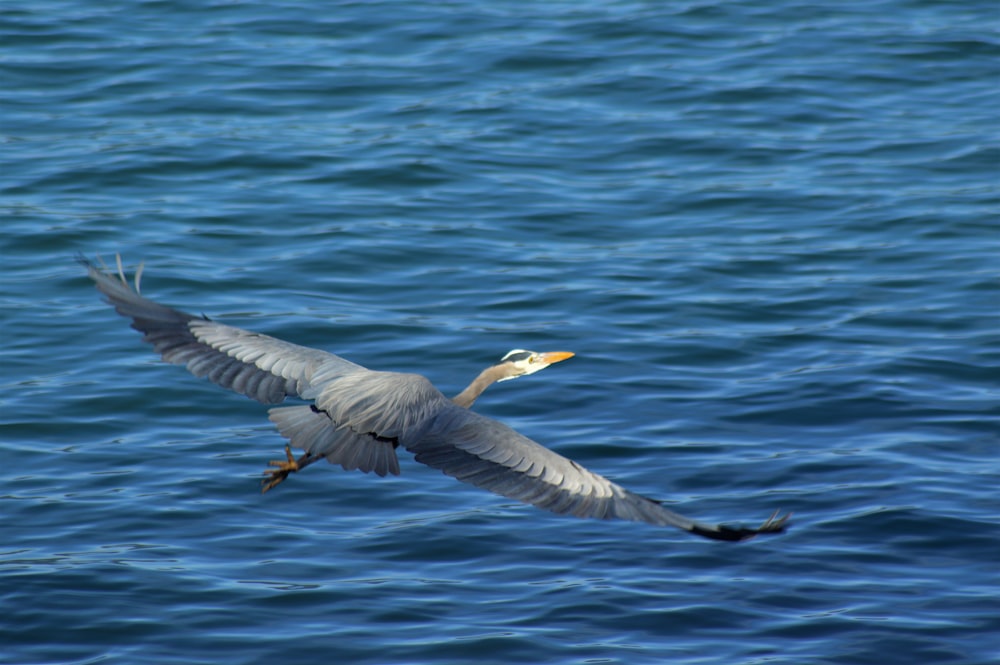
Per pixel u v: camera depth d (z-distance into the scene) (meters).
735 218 23.16
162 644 13.44
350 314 19.83
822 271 21.47
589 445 16.88
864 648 13.32
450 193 23.72
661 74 28.31
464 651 13.25
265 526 15.38
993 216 23.09
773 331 19.81
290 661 13.10
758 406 17.88
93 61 28.28
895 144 25.73
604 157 25.19
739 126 26.31
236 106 26.62
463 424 7.68
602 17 30.98
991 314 20.20
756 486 16.12
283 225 22.50
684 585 14.36
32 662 13.23
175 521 15.42
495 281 20.97
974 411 17.72
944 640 13.49
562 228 22.69
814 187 24.16
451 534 15.30
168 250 21.48
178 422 17.58
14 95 26.83
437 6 31.56
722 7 31.67
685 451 16.81
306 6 31.48
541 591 14.23
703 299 20.58
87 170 24.05
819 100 27.39
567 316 20.02
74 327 19.61
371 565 14.72
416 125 26.06
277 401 7.96
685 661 13.11
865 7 32.06
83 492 15.97
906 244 22.33
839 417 17.62
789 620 13.84
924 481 16.17
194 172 24.12
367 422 7.59
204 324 8.18
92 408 17.67
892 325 19.92
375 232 22.31
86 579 14.30
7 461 16.58
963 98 27.69
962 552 14.91
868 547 14.95
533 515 15.75
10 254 21.38
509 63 28.67
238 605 13.97
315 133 25.67
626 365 18.83
